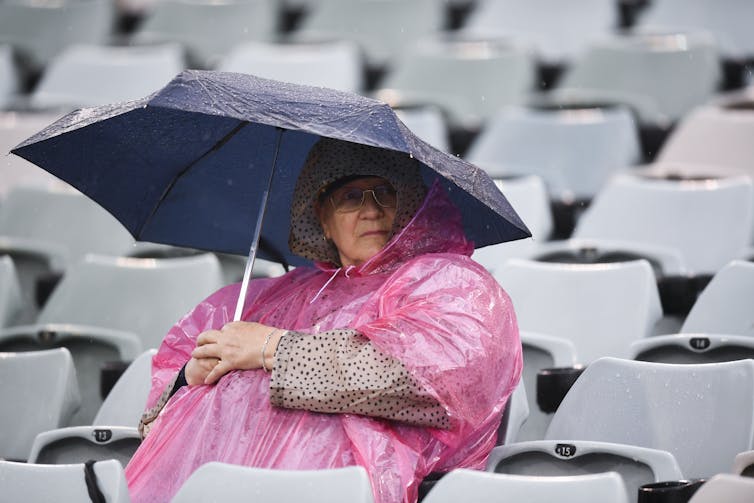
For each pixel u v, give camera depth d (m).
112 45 39.84
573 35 38.72
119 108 13.48
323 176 13.91
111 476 11.69
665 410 14.31
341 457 12.92
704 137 28.66
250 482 11.24
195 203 15.32
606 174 29.88
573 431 14.72
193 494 11.38
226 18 41.16
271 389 12.92
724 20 36.91
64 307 21.36
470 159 30.91
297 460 12.91
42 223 26.33
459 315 13.07
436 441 13.11
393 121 12.69
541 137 30.28
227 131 14.67
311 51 37.31
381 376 12.77
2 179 30.80
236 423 13.23
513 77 35.34
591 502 10.72
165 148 14.68
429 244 13.95
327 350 13.00
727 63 35.69
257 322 14.52
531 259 21.44
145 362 16.59
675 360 15.76
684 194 23.95
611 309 18.84
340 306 13.88
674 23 37.44
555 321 19.08
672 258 20.94
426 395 12.70
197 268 21.20
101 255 25.98
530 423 17.23
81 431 14.78
